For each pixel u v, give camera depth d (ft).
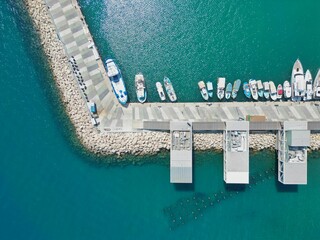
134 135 226.17
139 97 225.97
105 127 227.20
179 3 231.91
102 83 226.58
